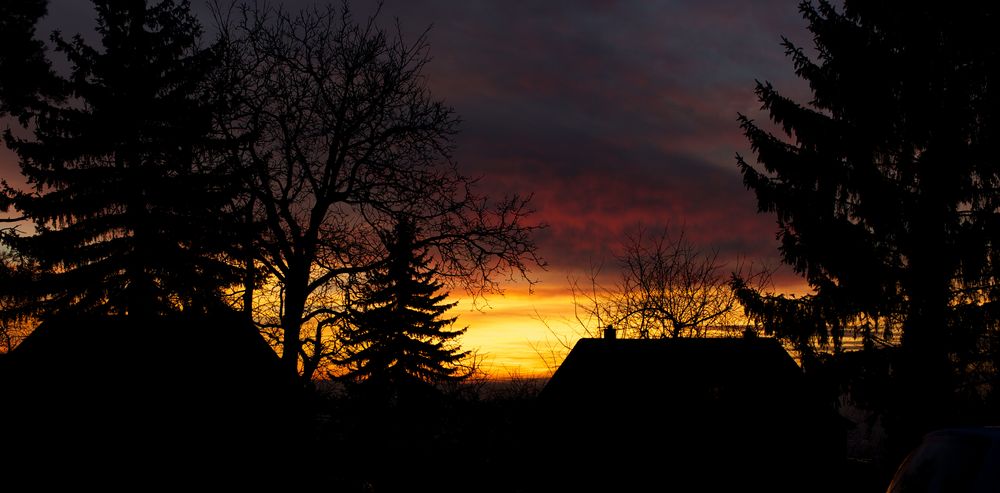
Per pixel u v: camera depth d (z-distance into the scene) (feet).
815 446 75.87
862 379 68.85
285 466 67.21
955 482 17.48
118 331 62.44
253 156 85.71
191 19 120.98
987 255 64.34
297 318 84.28
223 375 62.75
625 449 79.61
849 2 71.82
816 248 70.59
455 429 93.76
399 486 78.18
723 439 77.20
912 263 67.82
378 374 150.51
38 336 60.03
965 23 66.03
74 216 115.34
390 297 153.28
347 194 85.87
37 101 87.86
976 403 64.64
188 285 110.83
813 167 71.15
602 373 86.12
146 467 55.93
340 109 85.30
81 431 54.60
